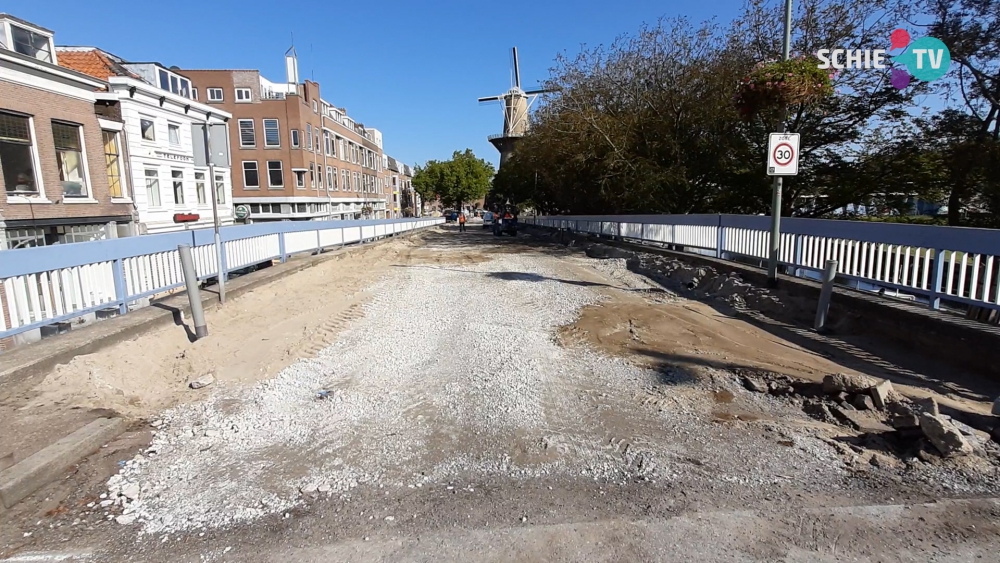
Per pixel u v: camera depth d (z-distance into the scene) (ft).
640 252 56.75
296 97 130.41
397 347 23.59
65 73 59.98
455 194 281.95
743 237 39.01
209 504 11.41
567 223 104.58
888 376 19.04
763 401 17.16
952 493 11.48
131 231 72.08
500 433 14.87
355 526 10.58
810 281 30.55
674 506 11.14
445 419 15.83
